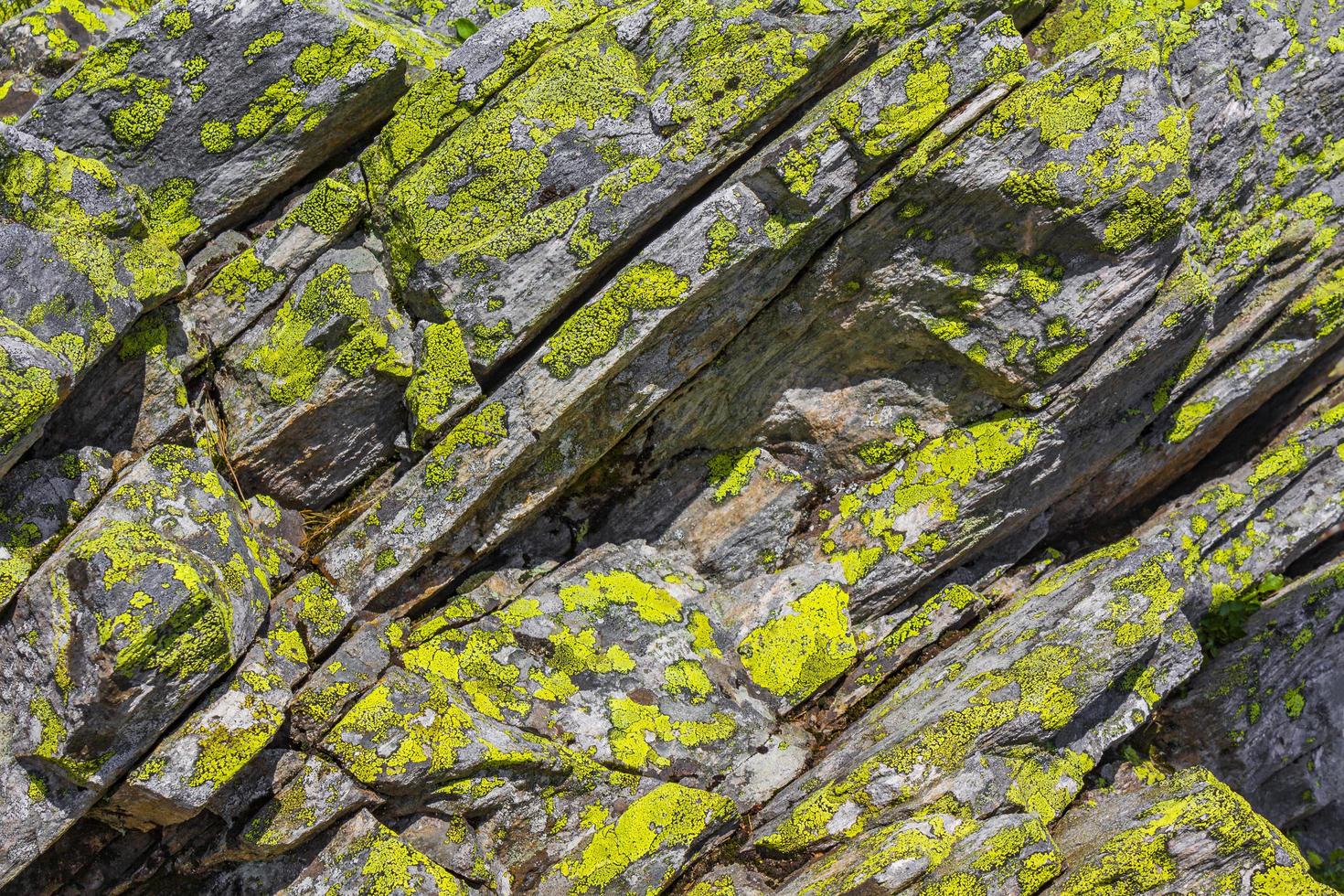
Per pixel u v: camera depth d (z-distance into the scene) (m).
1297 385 9.15
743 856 7.02
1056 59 7.66
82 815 5.71
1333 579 8.45
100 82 6.51
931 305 7.30
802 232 6.89
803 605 7.59
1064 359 7.24
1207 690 8.45
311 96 6.79
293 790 6.21
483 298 6.86
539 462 7.18
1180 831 6.52
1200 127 7.61
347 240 7.14
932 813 6.71
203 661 5.59
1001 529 7.99
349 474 7.34
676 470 7.88
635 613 7.36
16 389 5.34
